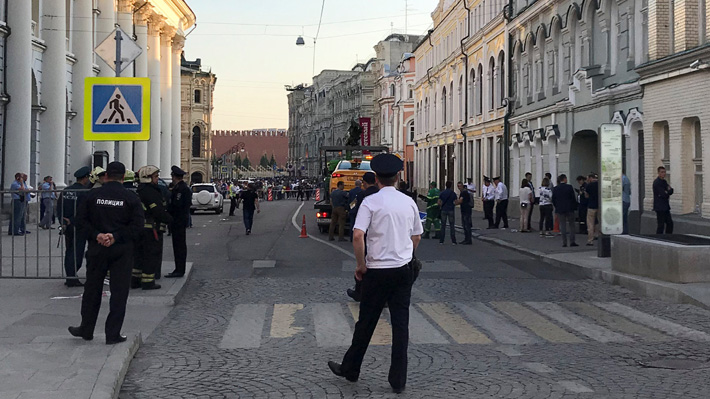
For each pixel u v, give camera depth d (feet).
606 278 48.70
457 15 165.27
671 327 33.50
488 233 88.33
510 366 26.35
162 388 23.70
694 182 65.67
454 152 170.71
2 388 21.38
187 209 47.44
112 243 27.32
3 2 89.86
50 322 32.86
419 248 72.49
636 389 23.20
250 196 90.38
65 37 110.22
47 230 43.29
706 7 62.03
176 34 203.41
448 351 28.84
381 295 23.02
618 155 56.49
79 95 121.19
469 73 156.25
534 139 108.99
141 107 42.14
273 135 603.67
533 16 108.37
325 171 119.65
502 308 38.65
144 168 42.11
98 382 22.04
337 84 411.54
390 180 23.38
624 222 63.67
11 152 90.53
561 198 67.36
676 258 42.14
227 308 38.81
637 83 72.79
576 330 33.01
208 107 322.34
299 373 25.55
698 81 62.34
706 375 24.93
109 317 27.61
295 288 45.75
